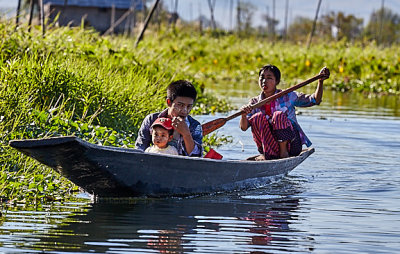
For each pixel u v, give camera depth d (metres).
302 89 38.69
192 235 8.59
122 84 17.02
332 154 15.66
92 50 20.47
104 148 9.50
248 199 10.97
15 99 13.20
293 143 13.39
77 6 75.12
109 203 10.34
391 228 9.17
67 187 11.24
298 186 12.13
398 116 24.34
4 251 7.73
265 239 8.48
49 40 19.73
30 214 9.48
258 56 51.81
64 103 14.38
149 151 11.07
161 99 18.41
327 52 49.72
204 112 22.42
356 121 22.34
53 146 9.05
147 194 10.56
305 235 8.73
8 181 10.70
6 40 18.50
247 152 15.70
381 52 49.00
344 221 9.52
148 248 7.98
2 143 11.83
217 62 52.22
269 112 13.51
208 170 10.86
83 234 8.48
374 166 14.14
